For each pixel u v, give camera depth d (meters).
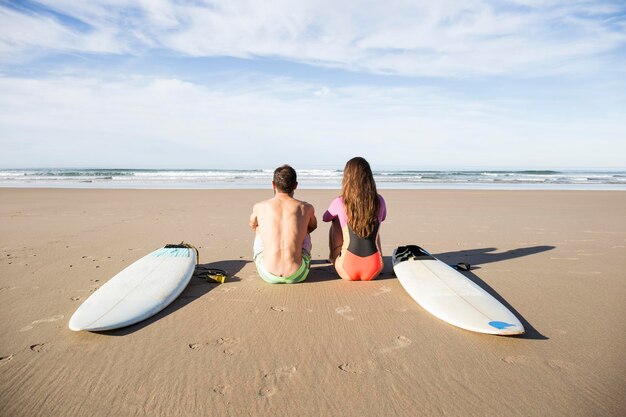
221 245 5.56
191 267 3.88
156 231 6.67
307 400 1.96
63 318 2.96
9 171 37.44
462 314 2.86
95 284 3.76
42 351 2.45
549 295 3.46
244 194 14.24
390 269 4.28
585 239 6.02
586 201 11.98
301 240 3.67
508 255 4.97
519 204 11.16
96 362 2.32
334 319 2.94
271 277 3.64
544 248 5.37
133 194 14.18
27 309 3.13
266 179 25.77
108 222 7.65
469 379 2.15
